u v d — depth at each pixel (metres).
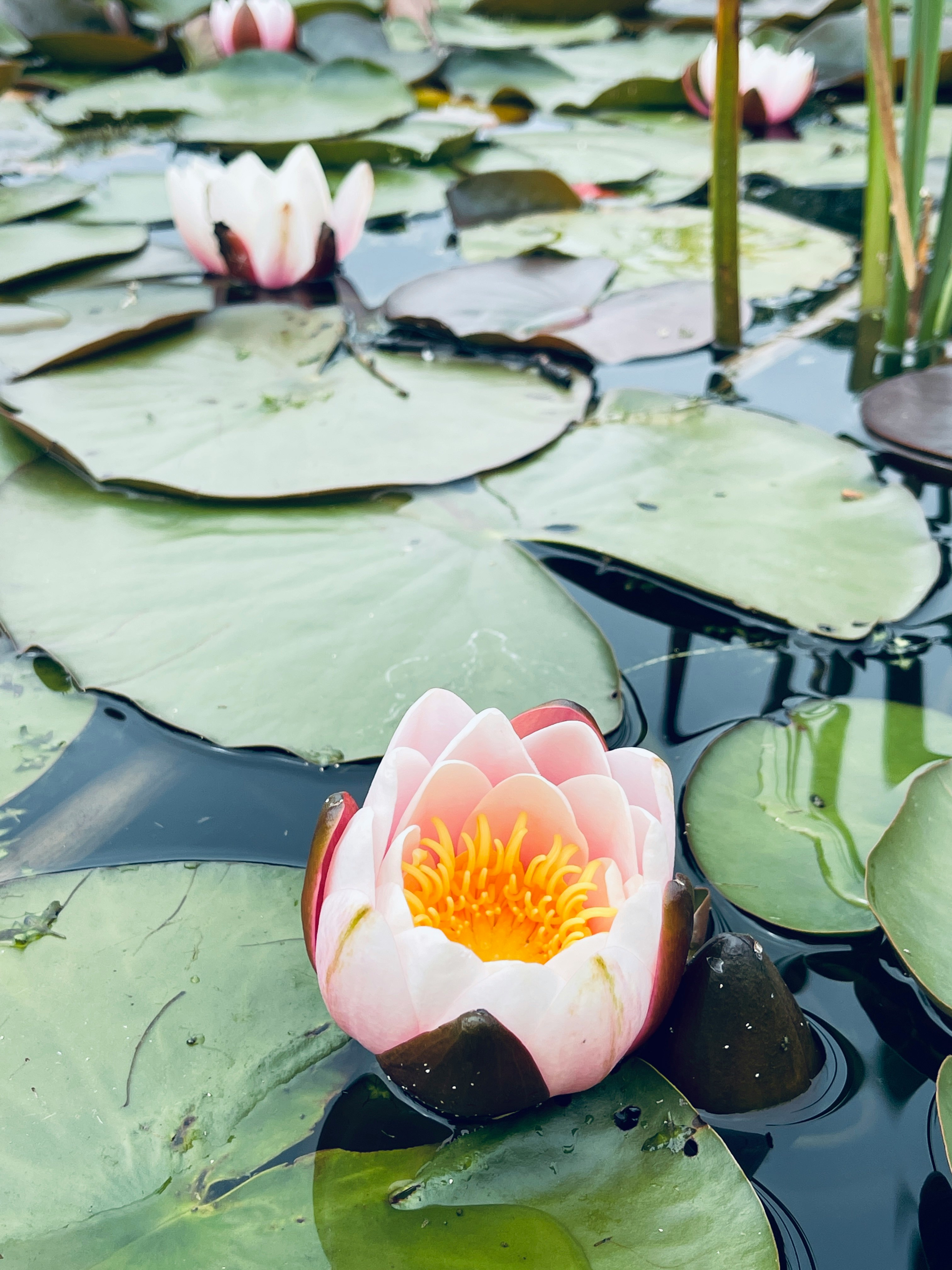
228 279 0.60
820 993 0.27
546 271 0.59
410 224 0.70
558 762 0.28
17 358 0.48
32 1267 0.22
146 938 0.27
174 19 1.08
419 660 0.35
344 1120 0.25
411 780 0.27
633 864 0.26
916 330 0.54
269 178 0.57
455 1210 0.23
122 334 0.49
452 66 1.00
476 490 0.42
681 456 0.44
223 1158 0.24
